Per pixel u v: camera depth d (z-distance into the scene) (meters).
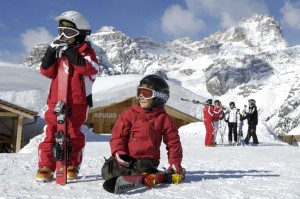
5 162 5.55
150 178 3.35
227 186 3.64
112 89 31.05
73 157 3.77
